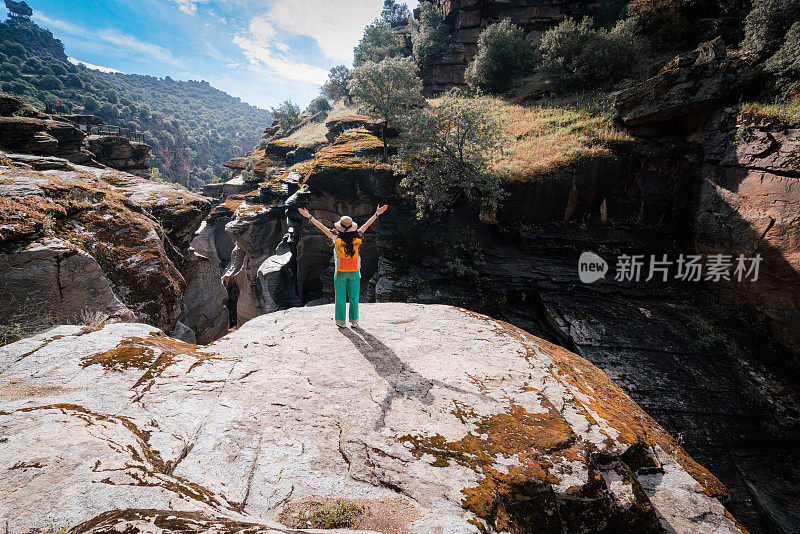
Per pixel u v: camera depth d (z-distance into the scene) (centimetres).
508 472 246
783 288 1277
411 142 2042
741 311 1416
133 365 340
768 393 1144
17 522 142
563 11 3694
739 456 1019
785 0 1582
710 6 2739
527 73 3456
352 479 233
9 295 564
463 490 225
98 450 196
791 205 1262
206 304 1564
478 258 1883
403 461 249
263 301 2881
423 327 500
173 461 225
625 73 2614
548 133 2225
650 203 1769
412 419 297
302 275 2912
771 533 873
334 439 270
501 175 1877
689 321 1440
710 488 307
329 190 2361
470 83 3625
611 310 1523
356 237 460
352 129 3181
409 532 193
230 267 3284
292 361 385
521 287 1720
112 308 678
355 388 338
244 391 321
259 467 238
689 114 1712
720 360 1277
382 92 2714
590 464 270
